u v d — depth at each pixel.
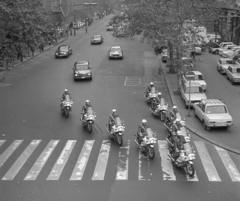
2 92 29.47
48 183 14.09
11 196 13.13
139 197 12.84
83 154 16.98
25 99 27.30
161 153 16.98
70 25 82.69
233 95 27.81
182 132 16.78
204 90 28.88
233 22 54.97
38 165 15.80
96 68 39.47
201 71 37.50
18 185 13.96
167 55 39.47
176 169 15.17
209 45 50.47
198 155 16.78
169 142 16.88
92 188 13.59
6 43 26.56
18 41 27.52
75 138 19.22
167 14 30.53
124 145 18.09
